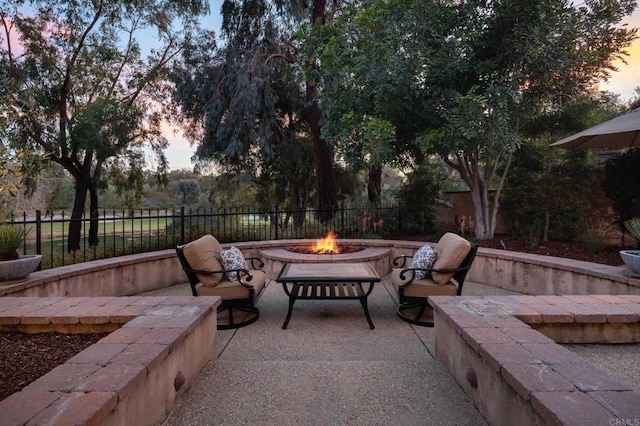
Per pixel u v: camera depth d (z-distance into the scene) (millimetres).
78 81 13555
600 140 6277
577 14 6430
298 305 5250
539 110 7871
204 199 22812
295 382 2730
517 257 5742
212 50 14953
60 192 15297
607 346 3018
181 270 6594
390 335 4023
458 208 10922
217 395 2541
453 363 2805
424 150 7152
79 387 1744
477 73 6902
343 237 9250
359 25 7324
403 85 6789
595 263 5219
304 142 17094
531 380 1797
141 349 2201
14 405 1584
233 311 4949
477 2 6906
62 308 3139
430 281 4430
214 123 13703
